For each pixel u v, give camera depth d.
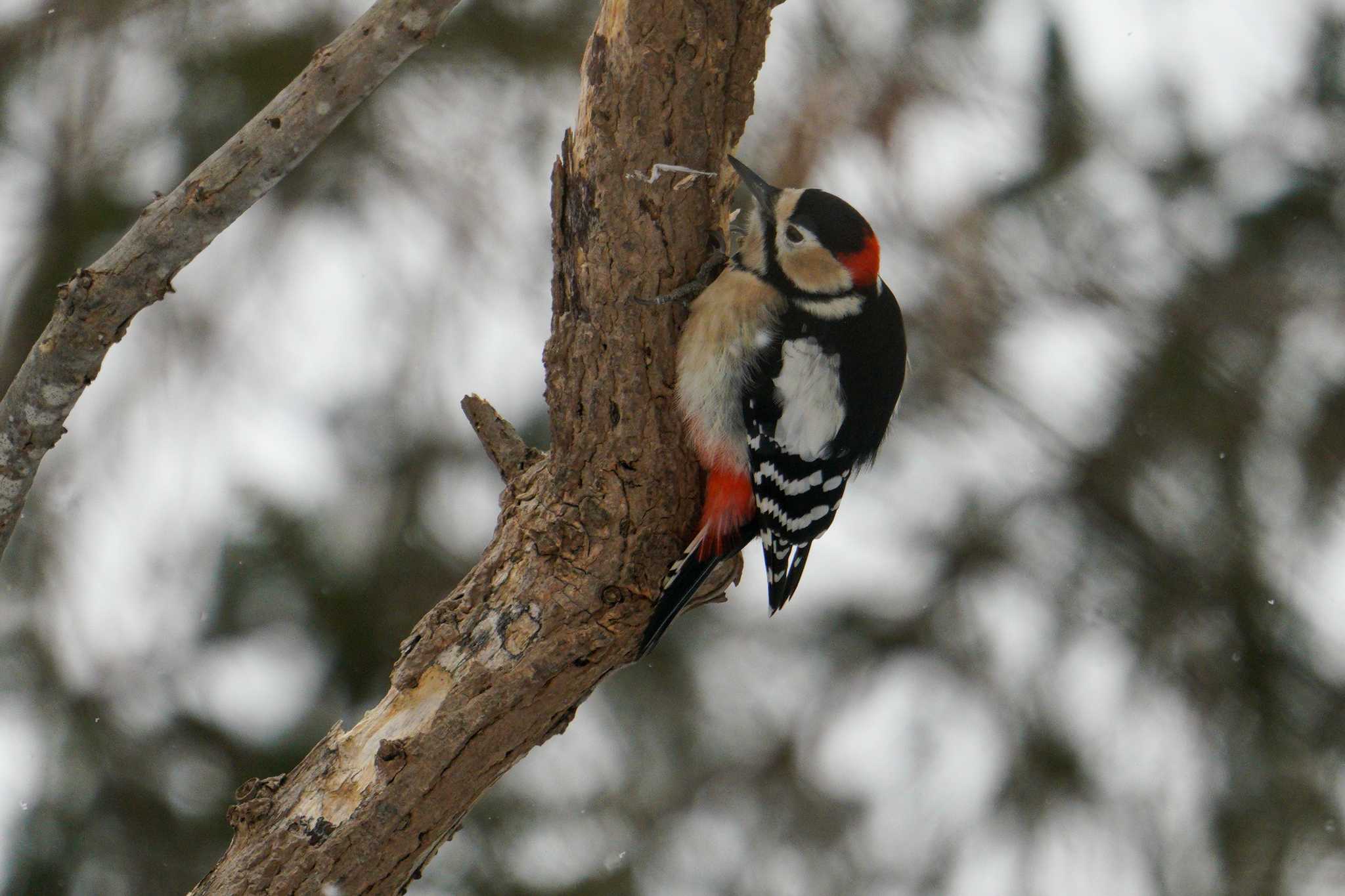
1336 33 11.48
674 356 6.26
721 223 6.34
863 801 11.95
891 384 7.64
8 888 10.73
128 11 11.23
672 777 12.17
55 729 11.01
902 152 11.17
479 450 11.77
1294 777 11.20
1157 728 11.49
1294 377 10.96
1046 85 11.59
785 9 11.48
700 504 6.52
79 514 11.45
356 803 6.24
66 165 11.14
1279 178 11.30
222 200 5.50
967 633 11.85
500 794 12.05
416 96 11.66
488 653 6.25
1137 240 11.34
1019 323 11.33
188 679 11.27
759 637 12.30
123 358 11.81
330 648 11.34
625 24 5.57
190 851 11.01
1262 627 11.21
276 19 11.30
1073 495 11.44
